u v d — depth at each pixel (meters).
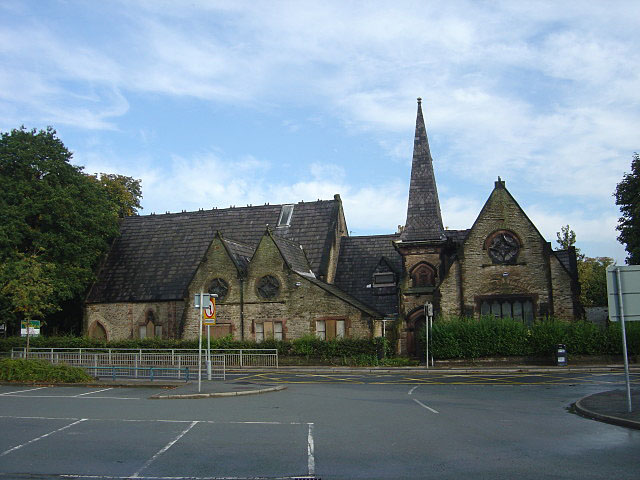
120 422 15.43
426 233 42.75
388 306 43.94
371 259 48.09
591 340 35.53
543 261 39.03
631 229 41.72
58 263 43.97
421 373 32.72
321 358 38.16
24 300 37.12
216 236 43.03
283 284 41.16
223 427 14.63
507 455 11.36
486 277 39.56
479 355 36.34
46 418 16.17
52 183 44.28
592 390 23.02
